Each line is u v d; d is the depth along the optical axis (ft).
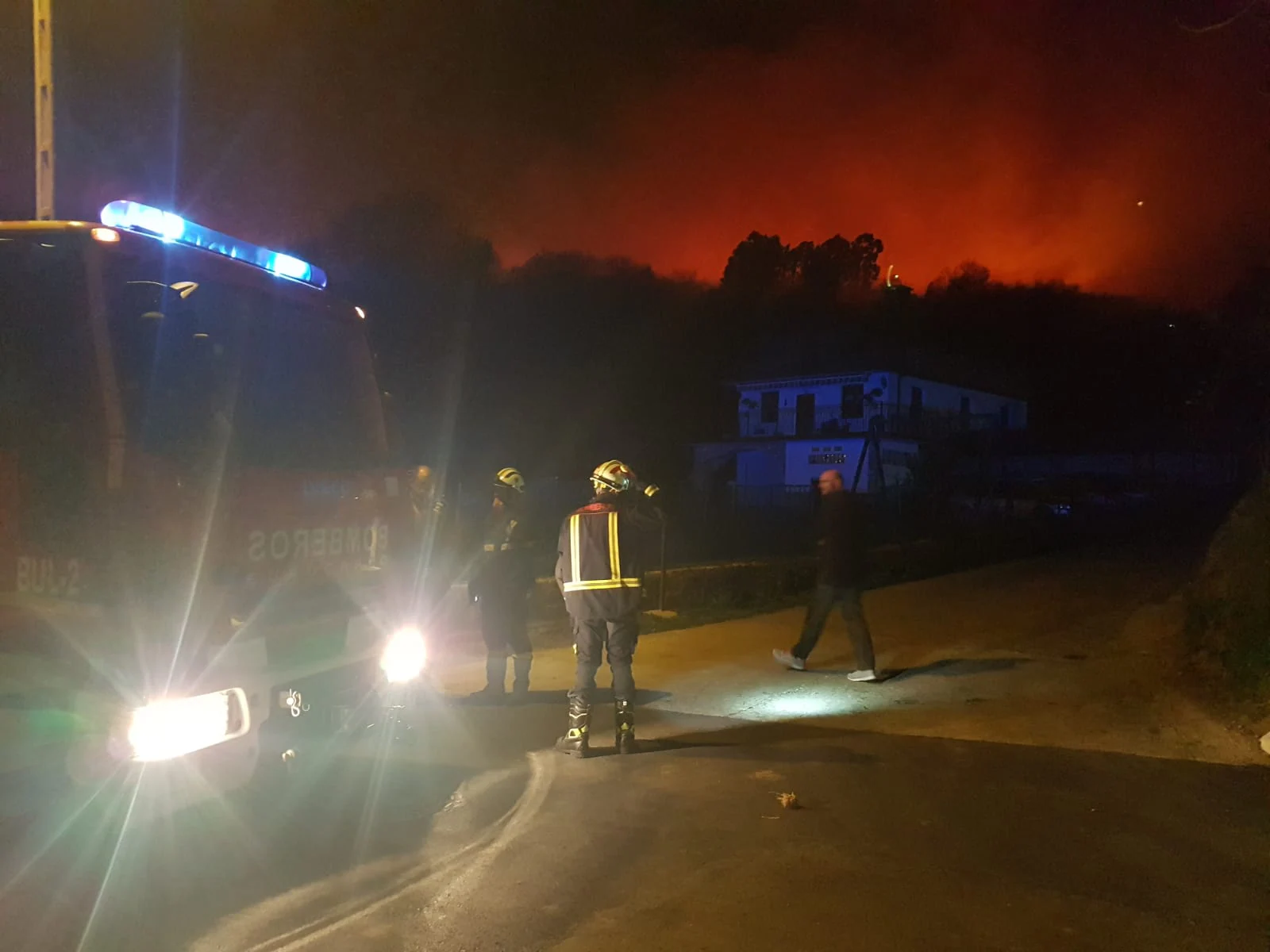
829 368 138.62
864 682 29.60
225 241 16.51
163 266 15.08
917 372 139.85
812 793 19.22
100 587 13.97
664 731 24.02
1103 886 14.78
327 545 17.30
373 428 18.81
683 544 84.69
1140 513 116.47
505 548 27.14
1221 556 31.42
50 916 13.87
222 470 15.34
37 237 14.49
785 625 41.09
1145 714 25.14
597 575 21.83
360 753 21.68
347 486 17.84
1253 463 37.52
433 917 13.87
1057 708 26.08
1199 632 30.89
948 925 13.51
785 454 138.51
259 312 16.60
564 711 26.09
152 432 14.40
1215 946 12.89
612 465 22.36
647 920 13.73
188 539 14.67
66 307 14.32
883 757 21.68
